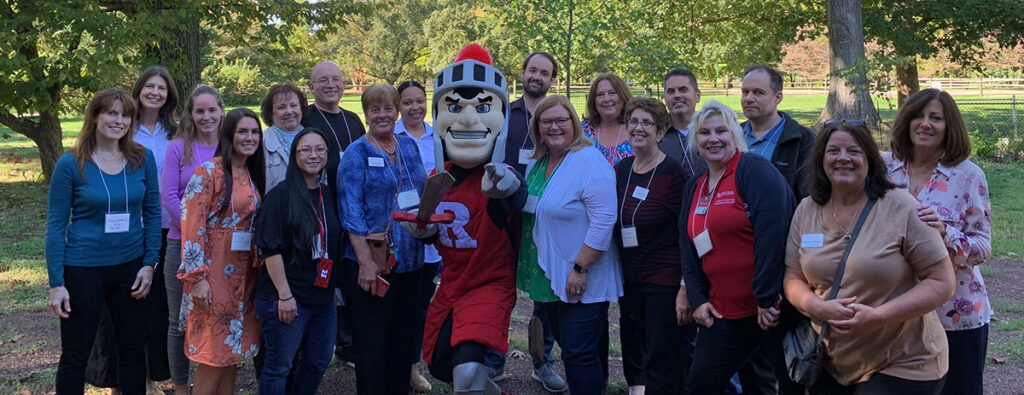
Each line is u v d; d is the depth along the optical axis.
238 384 5.23
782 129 4.31
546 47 9.35
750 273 3.58
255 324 4.21
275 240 3.93
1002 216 10.79
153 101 4.73
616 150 4.86
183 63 11.93
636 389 4.52
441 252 4.04
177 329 4.59
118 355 4.33
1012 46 21.70
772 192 3.46
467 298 3.93
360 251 4.19
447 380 4.05
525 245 4.11
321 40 14.46
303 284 4.04
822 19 22.06
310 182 4.16
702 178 3.83
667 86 4.88
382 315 4.32
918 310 3.00
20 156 19.61
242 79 42.06
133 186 4.20
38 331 6.31
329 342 4.27
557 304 4.14
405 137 4.62
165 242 4.66
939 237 3.07
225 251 4.02
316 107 5.50
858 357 3.18
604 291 4.04
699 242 3.67
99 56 10.62
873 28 21.02
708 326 3.69
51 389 5.01
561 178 3.95
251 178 4.20
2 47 10.42
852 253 3.12
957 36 21.83
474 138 3.89
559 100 3.96
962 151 3.41
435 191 3.66
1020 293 7.25
